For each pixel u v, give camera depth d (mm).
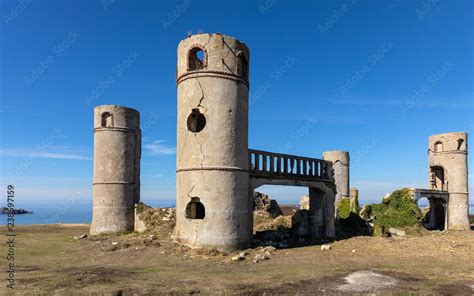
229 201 17969
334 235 26641
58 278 12320
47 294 10398
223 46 18703
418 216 30969
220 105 18375
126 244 19516
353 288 11188
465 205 39062
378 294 10602
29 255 17688
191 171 18250
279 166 22438
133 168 29078
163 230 26062
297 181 23594
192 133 18484
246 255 16906
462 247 19859
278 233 24703
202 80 18484
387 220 30141
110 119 28406
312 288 11164
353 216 31938
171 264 15078
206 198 17781
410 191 32250
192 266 14695
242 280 12117
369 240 22703
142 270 13812
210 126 18203
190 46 18922
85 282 11797
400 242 21641
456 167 39312
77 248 19969
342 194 39844
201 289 10969
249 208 19594
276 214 38156
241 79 19219
